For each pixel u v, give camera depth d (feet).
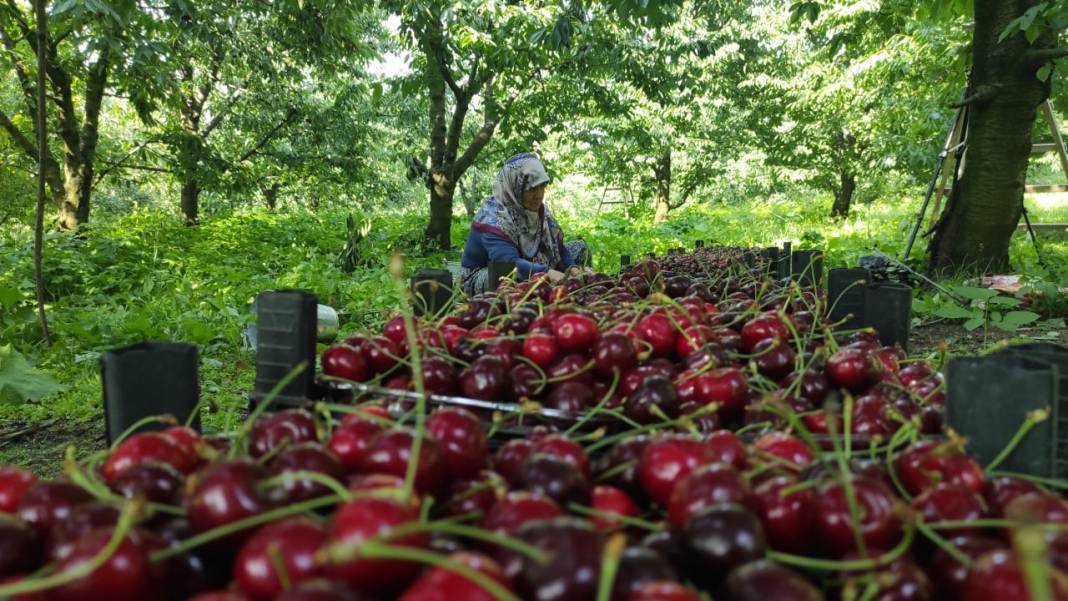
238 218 62.95
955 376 5.04
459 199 143.84
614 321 7.94
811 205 108.37
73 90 49.93
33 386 14.75
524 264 17.35
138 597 3.01
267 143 77.20
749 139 89.86
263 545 3.06
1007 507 3.85
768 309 9.62
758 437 5.46
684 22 58.70
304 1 44.91
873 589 3.07
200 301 25.20
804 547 3.76
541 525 3.09
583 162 98.12
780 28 77.92
